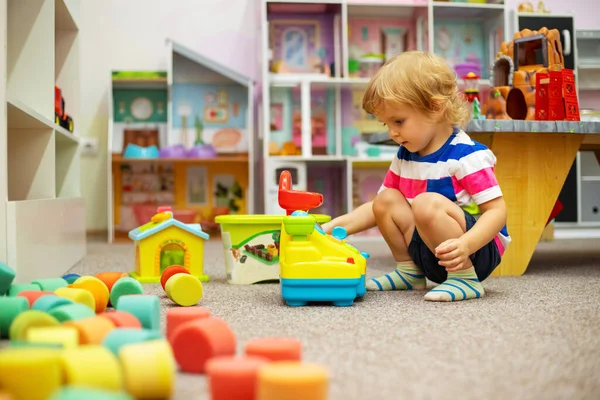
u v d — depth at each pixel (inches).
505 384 26.4
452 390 25.5
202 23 141.1
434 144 53.1
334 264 46.8
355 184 140.6
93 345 28.2
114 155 131.1
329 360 30.1
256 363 23.0
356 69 139.9
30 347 24.5
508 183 66.8
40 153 68.7
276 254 62.1
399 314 42.7
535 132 65.8
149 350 23.4
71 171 91.6
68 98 91.7
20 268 49.3
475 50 142.7
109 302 47.8
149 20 139.8
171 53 130.6
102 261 84.1
